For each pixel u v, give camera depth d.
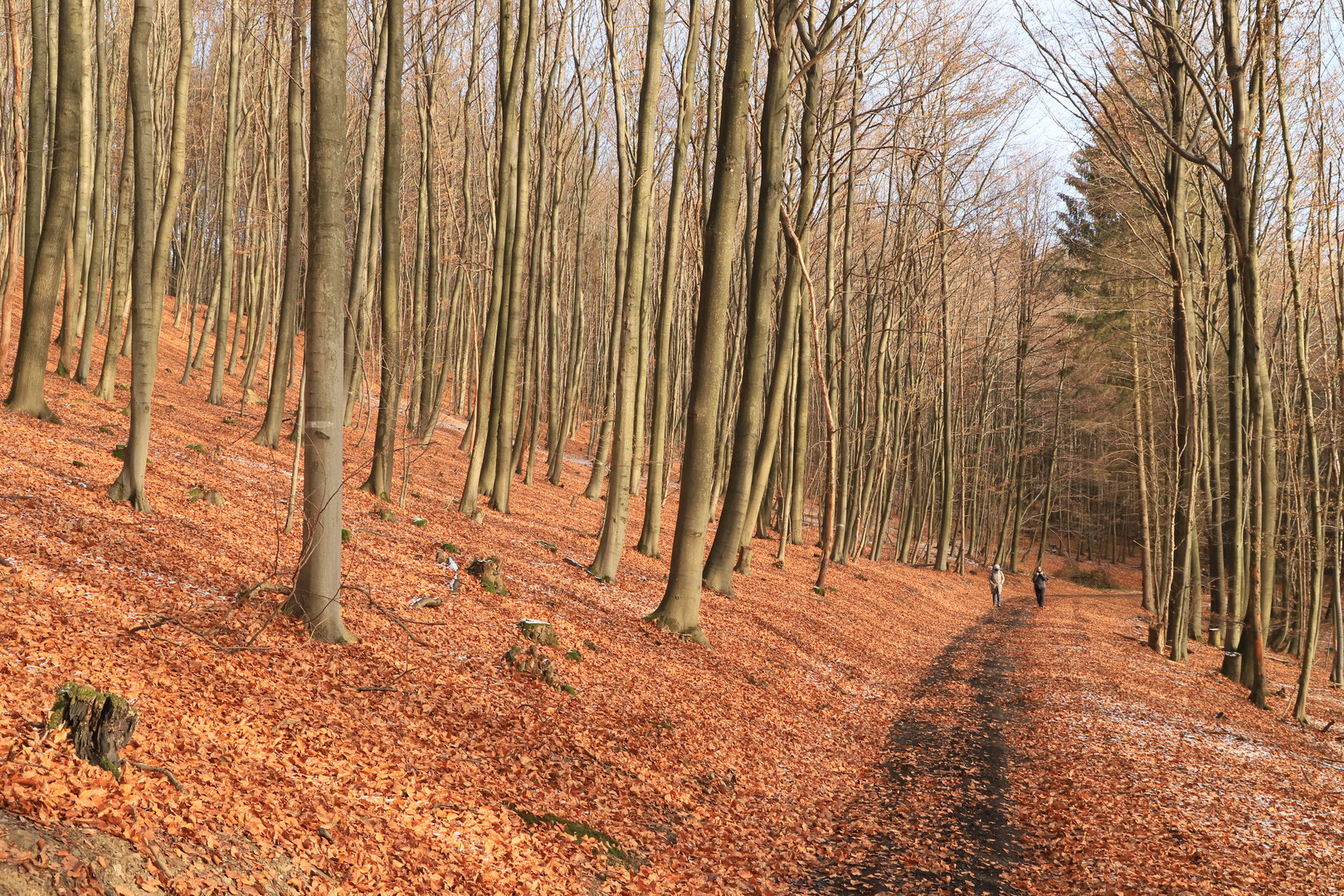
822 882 7.27
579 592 14.50
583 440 49.59
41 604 7.24
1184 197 19.89
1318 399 24.83
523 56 19.94
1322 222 18.02
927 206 32.47
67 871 3.69
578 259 33.38
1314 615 15.30
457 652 9.78
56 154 14.09
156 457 14.37
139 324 10.70
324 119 8.38
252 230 29.27
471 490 18.73
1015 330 45.06
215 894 4.19
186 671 6.93
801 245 20.16
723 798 8.66
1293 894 6.91
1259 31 14.03
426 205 29.33
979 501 51.91
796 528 31.62
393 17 16.11
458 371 41.91
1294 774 10.88
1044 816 8.88
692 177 24.59
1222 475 33.50
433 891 5.25
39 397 14.30
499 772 7.39
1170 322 24.45
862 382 31.92
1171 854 7.66
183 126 16.19
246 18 24.00
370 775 6.41
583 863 6.33
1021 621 27.50
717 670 12.62
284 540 11.91
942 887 7.21
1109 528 64.69
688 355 37.81
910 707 14.12
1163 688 15.75
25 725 4.85
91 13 23.20
